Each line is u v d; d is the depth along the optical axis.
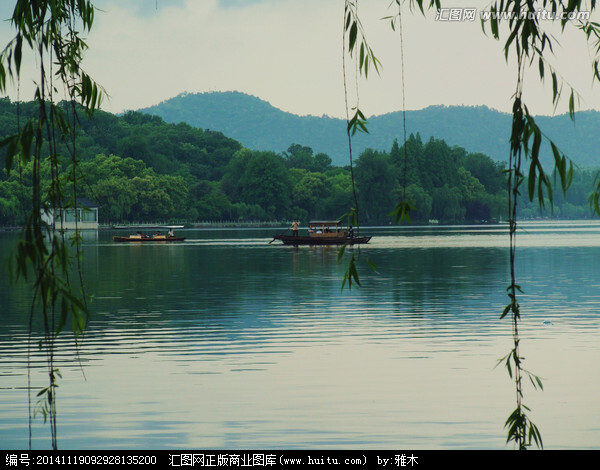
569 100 7.20
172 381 15.61
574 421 12.70
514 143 7.10
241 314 25.55
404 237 105.94
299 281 38.50
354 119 7.77
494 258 56.28
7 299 29.88
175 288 35.06
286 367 16.91
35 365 17.19
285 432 12.29
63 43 7.88
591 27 7.92
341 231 87.12
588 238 97.88
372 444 11.67
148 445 11.70
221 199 187.38
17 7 7.46
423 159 190.25
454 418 12.92
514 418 8.27
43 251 6.78
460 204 192.50
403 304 27.92
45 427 12.57
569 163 6.89
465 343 19.59
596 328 21.78
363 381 15.52
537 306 26.84
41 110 7.04
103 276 42.12
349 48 7.82
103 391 14.82
